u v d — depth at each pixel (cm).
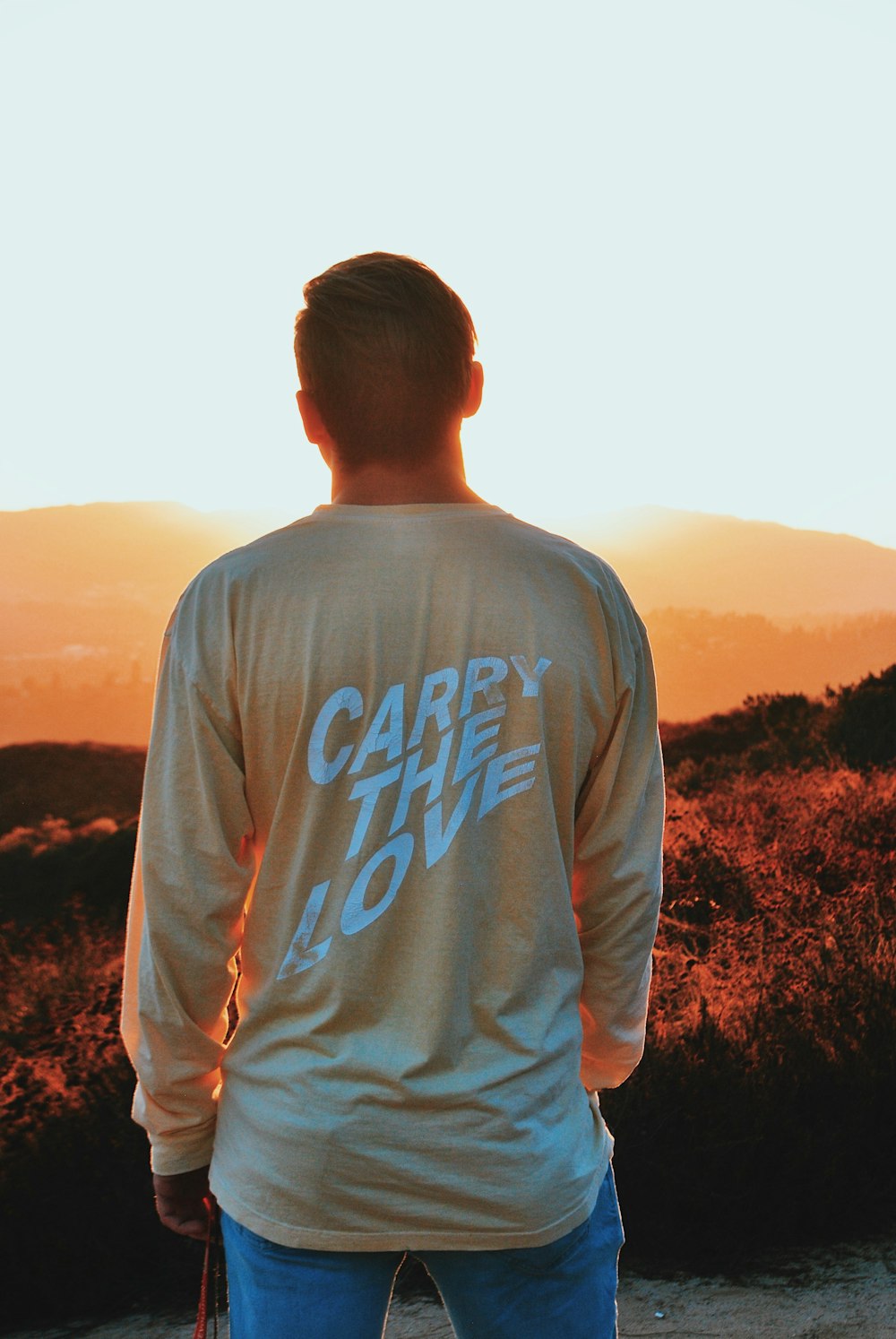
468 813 96
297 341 106
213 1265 116
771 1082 258
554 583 102
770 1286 240
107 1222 241
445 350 103
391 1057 93
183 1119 103
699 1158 253
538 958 98
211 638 98
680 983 307
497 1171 93
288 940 96
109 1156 243
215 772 97
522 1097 95
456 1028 94
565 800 102
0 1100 246
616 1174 254
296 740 95
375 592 98
